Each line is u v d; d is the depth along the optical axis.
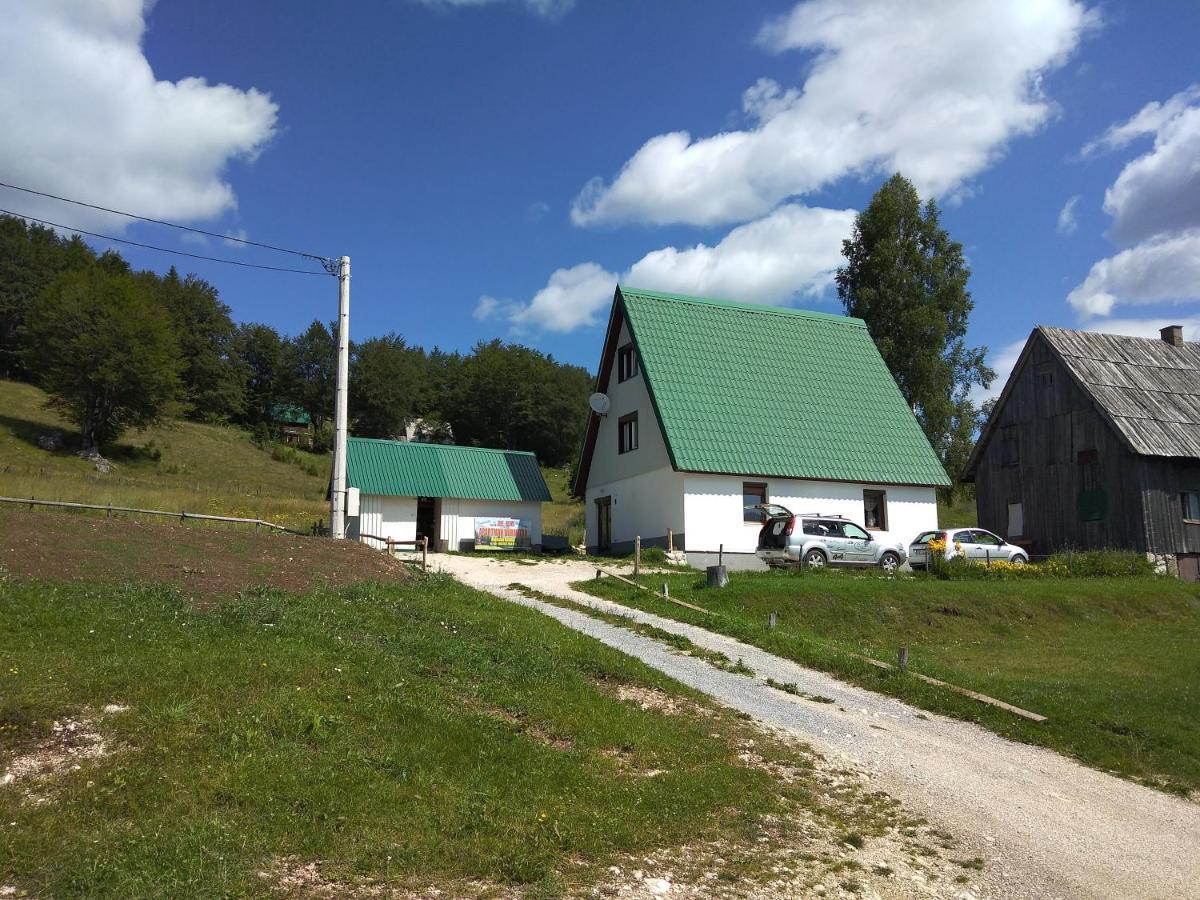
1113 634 22.88
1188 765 11.71
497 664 11.97
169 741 7.42
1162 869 8.34
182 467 72.62
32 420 71.69
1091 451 35.12
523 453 38.16
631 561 30.20
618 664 13.21
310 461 89.00
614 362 37.22
